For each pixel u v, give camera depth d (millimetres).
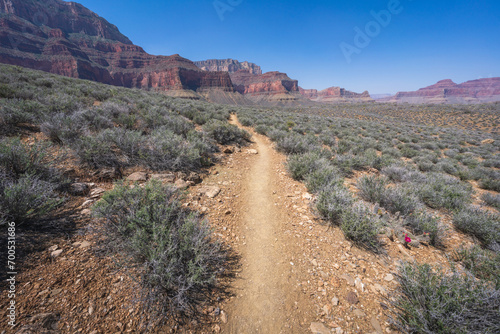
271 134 14055
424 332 2570
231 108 32875
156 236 2990
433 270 3766
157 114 10422
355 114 56719
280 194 6469
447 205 6223
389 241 4504
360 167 10133
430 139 26250
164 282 2775
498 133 36781
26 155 4027
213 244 3830
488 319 2484
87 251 3133
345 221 4445
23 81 12836
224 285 3281
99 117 7652
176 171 6504
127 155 6219
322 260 3900
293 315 2939
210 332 2629
